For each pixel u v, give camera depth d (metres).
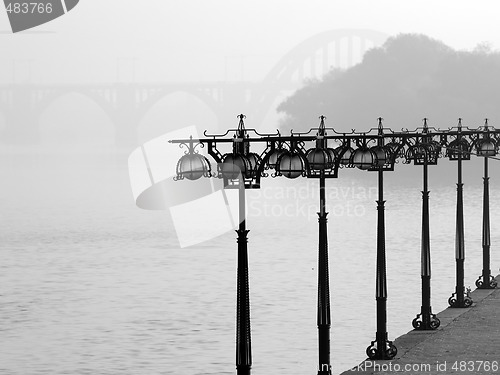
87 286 86.62
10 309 74.69
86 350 59.88
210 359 57.00
